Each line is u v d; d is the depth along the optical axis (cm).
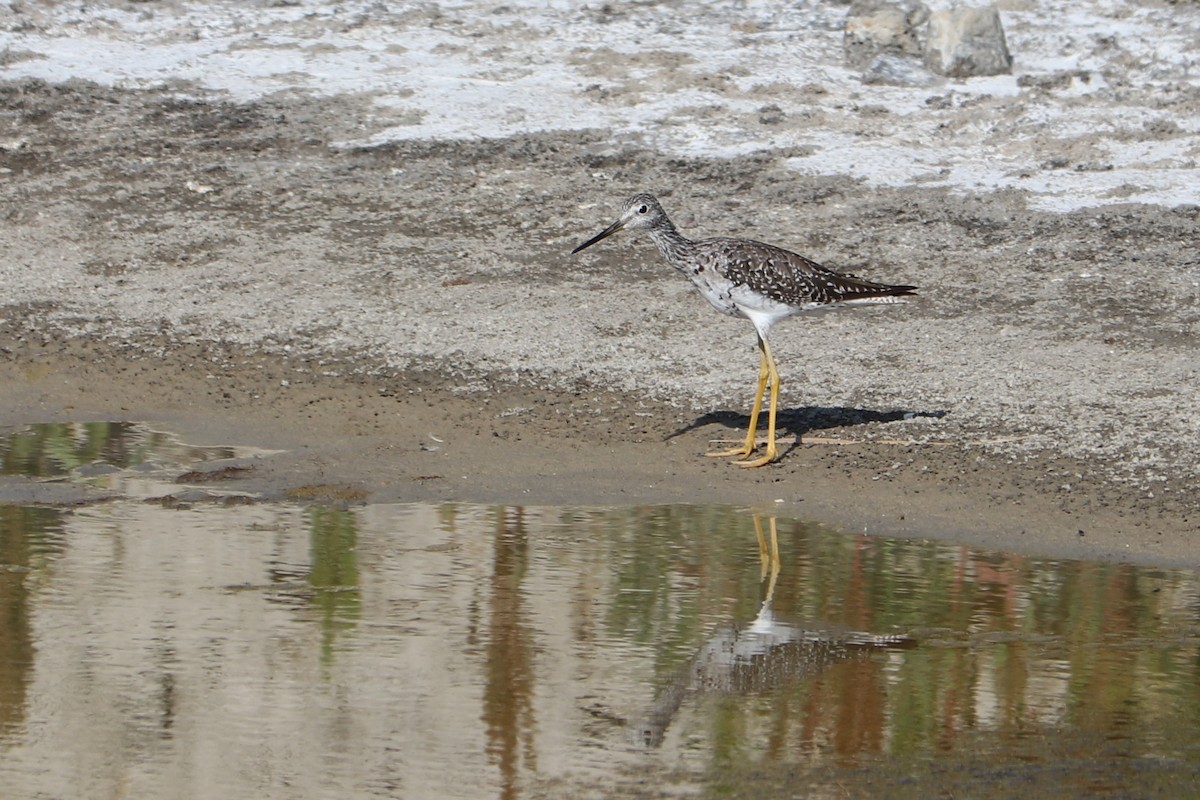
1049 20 2544
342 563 1173
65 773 847
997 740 880
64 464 1414
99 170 2164
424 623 1055
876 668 982
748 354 1702
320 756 865
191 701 936
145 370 1670
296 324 1784
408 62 2455
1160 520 1263
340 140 2239
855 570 1165
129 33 2555
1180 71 2375
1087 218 1989
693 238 1941
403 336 1752
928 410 1531
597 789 827
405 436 1499
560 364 1677
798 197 2055
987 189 2069
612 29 2562
